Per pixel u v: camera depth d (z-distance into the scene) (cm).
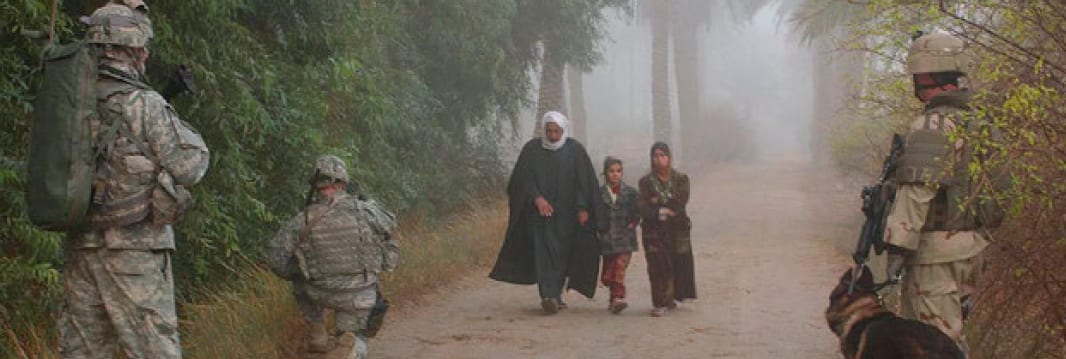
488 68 1955
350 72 1124
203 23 895
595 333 998
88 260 535
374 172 1453
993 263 664
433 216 1742
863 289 615
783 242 1766
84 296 538
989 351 703
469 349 927
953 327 599
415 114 1731
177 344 548
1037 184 587
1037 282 631
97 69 528
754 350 919
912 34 636
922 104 747
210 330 841
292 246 771
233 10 974
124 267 532
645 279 1362
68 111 512
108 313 532
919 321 560
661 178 1087
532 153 1121
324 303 771
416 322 1044
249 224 1084
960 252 591
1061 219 618
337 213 768
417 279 1227
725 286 1292
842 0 1850
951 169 568
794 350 916
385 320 1047
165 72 930
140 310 534
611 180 1109
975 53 657
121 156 527
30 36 568
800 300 1177
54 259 766
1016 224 639
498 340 964
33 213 509
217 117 916
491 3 1886
